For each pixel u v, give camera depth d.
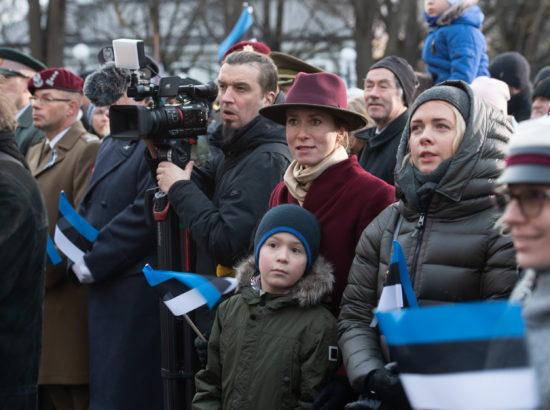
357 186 2.93
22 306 2.54
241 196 3.19
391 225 2.60
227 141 3.37
